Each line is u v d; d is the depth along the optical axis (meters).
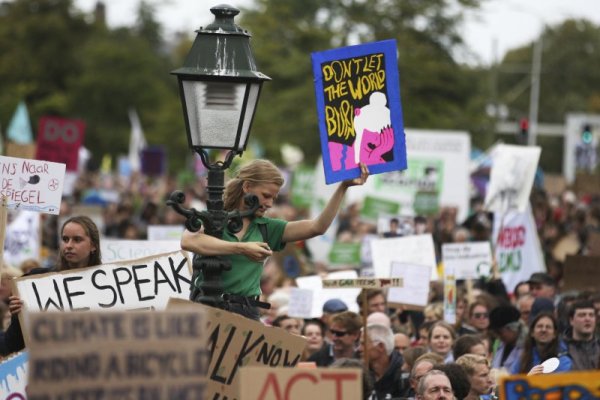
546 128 174.50
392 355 29.30
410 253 39.88
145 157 108.00
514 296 45.44
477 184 71.88
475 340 28.28
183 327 14.84
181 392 14.80
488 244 40.22
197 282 22.59
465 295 39.72
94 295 23.48
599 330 31.09
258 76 22.47
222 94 22.39
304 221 22.92
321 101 23.11
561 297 36.69
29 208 28.30
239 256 22.20
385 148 23.53
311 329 32.16
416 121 111.88
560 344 30.22
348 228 65.00
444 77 114.06
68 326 14.55
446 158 61.94
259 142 127.50
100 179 119.50
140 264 23.81
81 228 23.73
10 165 28.27
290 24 132.12
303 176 75.94
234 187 22.56
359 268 46.78
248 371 16.36
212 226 22.02
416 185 61.62
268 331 20.25
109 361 14.65
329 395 16.36
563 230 55.50
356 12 118.69
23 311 22.78
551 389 16.16
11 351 23.75
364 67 23.42
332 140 23.17
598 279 41.75
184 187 90.81
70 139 58.09
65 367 14.52
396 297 35.53
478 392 26.00
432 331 30.58
